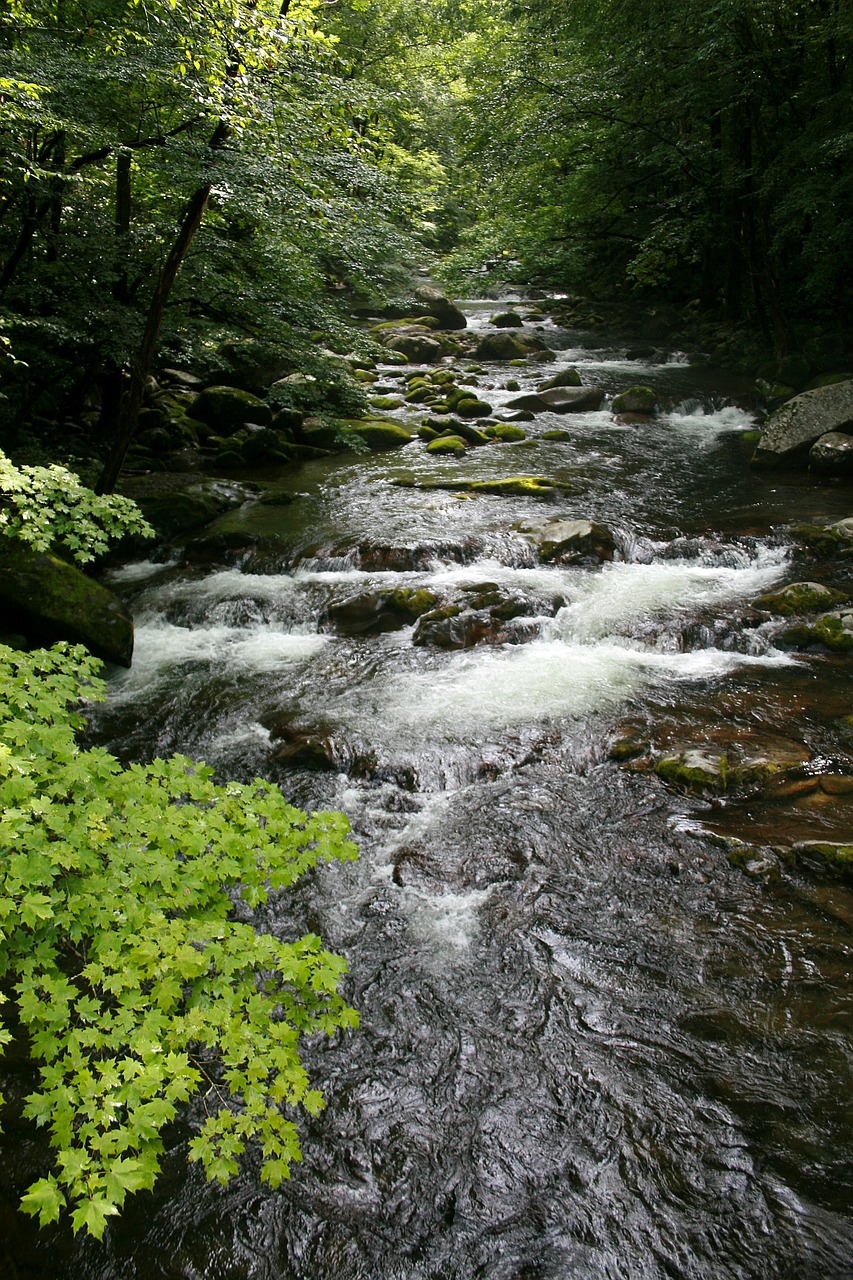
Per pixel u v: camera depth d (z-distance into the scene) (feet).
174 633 32.76
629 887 19.47
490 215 80.69
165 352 48.57
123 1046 14.85
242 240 44.70
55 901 10.52
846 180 54.85
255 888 12.03
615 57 64.80
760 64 58.75
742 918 18.44
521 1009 16.53
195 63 30.68
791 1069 15.12
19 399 45.96
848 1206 12.96
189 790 12.76
